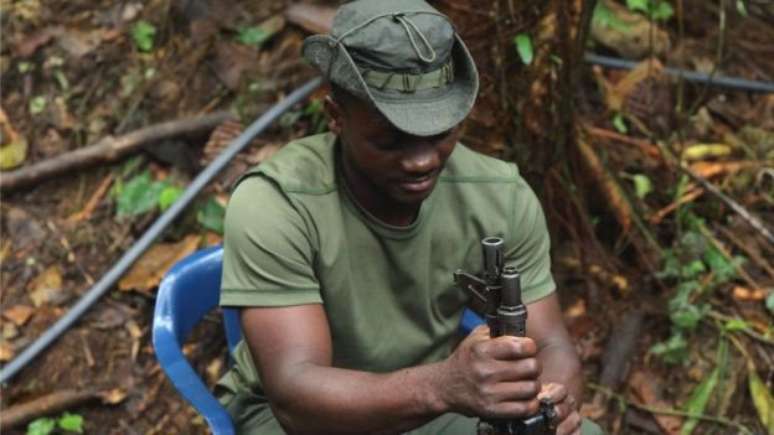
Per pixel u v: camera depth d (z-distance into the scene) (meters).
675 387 3.68
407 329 2.73
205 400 2.74
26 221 4.19
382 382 2.40
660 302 3.84
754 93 4.39
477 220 2.67
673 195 4.02
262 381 2.56
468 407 2.29
